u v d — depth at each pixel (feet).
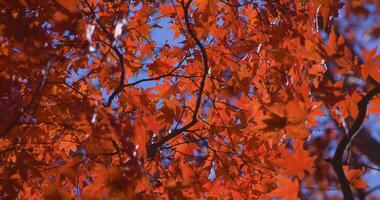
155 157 18.02
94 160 15.69
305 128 12.79
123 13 14.12
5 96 13.19
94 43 14.66
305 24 17.40
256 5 18.89
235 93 16.47
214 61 18.69
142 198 15.26
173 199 14.94
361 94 14.03
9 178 14.48
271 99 15.58
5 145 15.12
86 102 13.78
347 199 12.05
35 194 16.76
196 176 16.33
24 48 12.39
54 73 15.84
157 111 17.70
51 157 17.04
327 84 13.51
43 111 16.03
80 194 15.52
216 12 18.81
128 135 13.32
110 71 14.52
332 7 18.63
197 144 18.93
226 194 17.99
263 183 17.76
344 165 13.02
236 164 18.22
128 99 16.37
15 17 13.65
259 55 18.69
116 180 13.84
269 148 17.78
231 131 17.66
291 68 16.62
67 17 12.20
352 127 12.34
